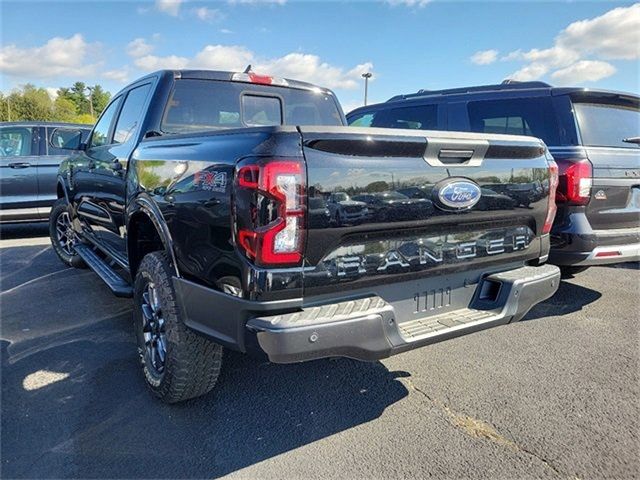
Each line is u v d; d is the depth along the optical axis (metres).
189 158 2.39
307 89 4.30
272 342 1.92
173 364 2.53
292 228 1.95
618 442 2.42
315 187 1.99
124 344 3.57
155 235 3.14
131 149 3.38
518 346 3.58
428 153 2.29
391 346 2.16
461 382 3.04
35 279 5.30
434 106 5.57
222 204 2.09
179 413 2.67
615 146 4.31
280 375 3.12
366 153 2.11
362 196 2.10
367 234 2.16
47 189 7.66
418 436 2.48
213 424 2.58
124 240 3.67
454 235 2.49
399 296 2.37
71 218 5.33
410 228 2.30
